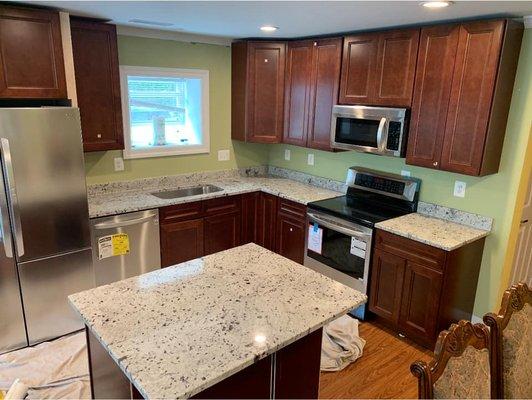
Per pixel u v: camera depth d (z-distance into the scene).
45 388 2.40
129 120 3.66
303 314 1.69
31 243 2.66
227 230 3.94
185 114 4.15
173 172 4.05
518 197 2.78
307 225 3.56
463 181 3.00
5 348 2.73
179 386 1.26
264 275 2.05
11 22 2.51
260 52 3.87
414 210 3.29
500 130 2.70
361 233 3.09
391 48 2.99
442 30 2.68
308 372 1.79
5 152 2.42
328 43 3.45
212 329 1.57
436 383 1.27
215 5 2.39
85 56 3.04
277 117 4.03
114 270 3.26
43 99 2.85
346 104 3.40
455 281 2.77
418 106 2.90
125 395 1.59
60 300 2.89
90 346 1.80
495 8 2.28
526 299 1.77
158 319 1.63
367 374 2.65
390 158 3.47
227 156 4.40
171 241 3.55
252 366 1.52
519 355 1.71
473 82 2.59
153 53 3.65
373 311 3.16
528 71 2.59
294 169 4.41
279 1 2.23
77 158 2.73
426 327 2.81
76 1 2.37
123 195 3.61
